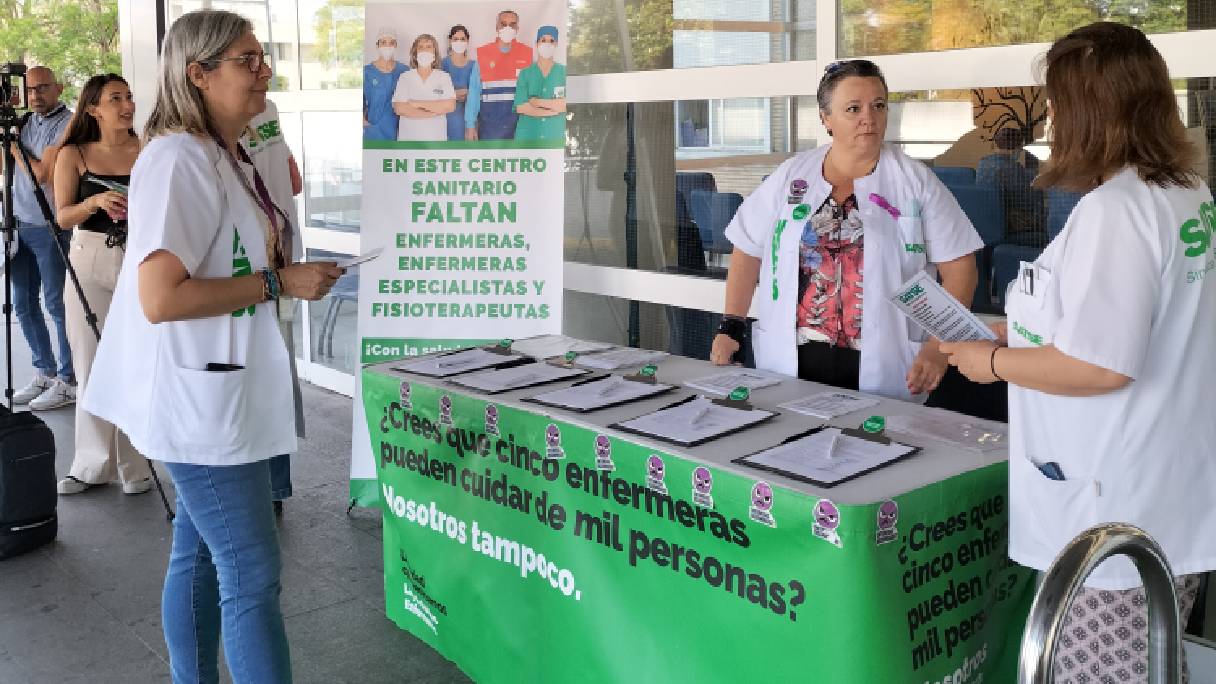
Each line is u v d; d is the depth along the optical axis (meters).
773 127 3.54
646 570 2.20
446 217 3.82
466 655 2.78
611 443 2.22
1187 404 1.77
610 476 2.24
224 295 2.16
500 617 2.64
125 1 6.70
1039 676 1.19
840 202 2.74
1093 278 1.71
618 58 4.04
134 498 4.43
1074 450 1.81
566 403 2.45
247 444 2.26
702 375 2.79
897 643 1.87
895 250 2.69
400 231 3.84
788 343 2.80
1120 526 1.25
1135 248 1.69
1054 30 2.81
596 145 4.17
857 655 1.85
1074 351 1.71
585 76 4.16
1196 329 1.76
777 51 3.50
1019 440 1.89
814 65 3.38
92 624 3.30
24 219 5.57
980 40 2.97
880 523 1.80
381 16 3.76
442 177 3.81
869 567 1.80
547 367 2.87
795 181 2.83
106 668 3.03
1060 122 1.79
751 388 2.61
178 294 2.10
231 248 2.22
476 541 2.67
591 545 2.33
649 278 4.04
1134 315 1.69
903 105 3.17
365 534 3.98
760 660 2.00
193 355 2.21
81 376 4.43
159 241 2.08
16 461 3.78
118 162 4.40
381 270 3.86
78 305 4.34
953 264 2.76
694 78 3.76
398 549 2.99
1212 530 1.82
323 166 5.75
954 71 3.02
